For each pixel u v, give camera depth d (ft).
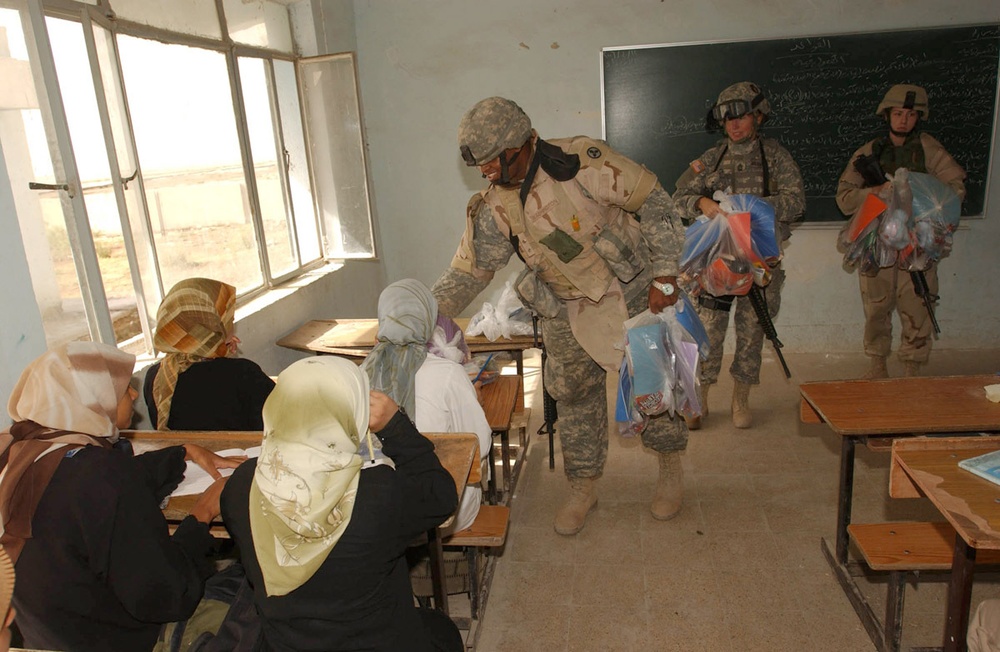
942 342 15.02
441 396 6.45
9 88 6.87
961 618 5.36
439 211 16.02
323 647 3.95
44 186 7.02
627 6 14.29
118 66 8.58
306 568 3.72
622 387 8.00
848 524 7.69
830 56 13.85
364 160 13.75
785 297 15.28
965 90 13.69
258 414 7.24
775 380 14.01
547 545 8.91
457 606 7.87
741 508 9.48
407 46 15.15
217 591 5.41
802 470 10.42
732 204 9.92
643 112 14.70
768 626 7.22
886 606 6.73
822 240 14.84
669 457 9.23
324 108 13.66
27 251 7.09
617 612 7.57
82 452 4.45
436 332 7.27
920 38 13.55
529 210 7.52
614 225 7.78
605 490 10.19
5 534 4.22
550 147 7.37
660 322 7.63
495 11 14.71
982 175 14.05
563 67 14.78
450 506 4.39
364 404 3.85
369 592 3.95
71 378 4.63
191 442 6.47
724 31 14.14
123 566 4.33
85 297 7.58
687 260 10.19
